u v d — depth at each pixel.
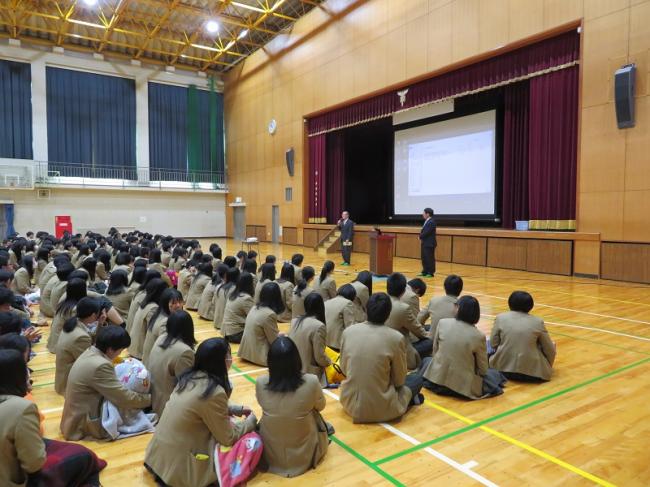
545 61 9.45
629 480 2.31
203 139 22.38
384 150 18.00
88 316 3.32
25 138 18.36
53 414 3.16
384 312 2.97
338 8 14.64
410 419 3.02
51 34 18.38
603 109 8.42
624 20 8.09
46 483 2.00
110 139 20.14
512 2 9.80
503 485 2.28
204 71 22.12
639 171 7.98
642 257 8.02
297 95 16.95
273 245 17.91
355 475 2.38
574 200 9.12
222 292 5.41
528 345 3.60
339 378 3.63
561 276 9.09
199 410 2.18
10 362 1.93
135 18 17.16
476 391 3.31
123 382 2.86
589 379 3.69
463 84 11.08
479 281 8.59
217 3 16.72
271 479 2.34
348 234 11.50
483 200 11.75
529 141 10.48
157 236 12.48
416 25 11.98
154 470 2.23
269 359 2.39
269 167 19.06
